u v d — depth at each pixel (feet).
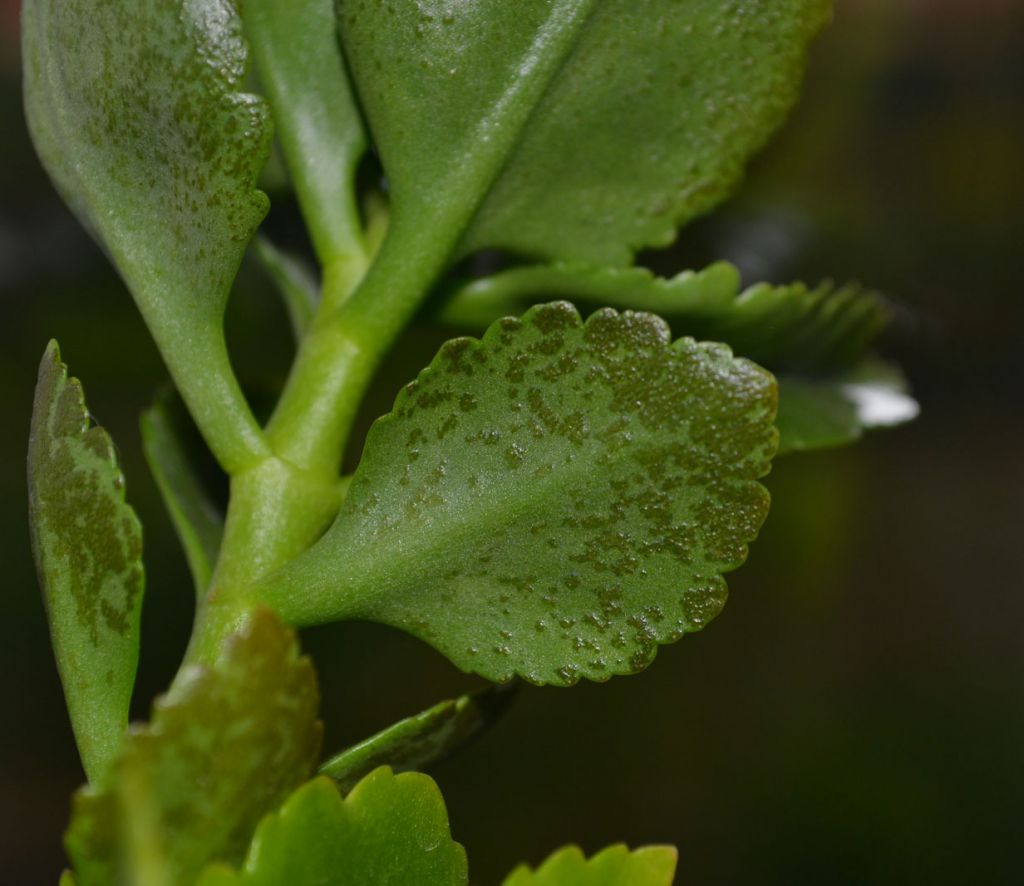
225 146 0.93
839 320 1.11
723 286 1.04
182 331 0.96
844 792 4.56
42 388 0.93
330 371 0.98
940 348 5.66
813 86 4.91
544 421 0.91
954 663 5.20
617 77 1.01
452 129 0.99
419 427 0.92
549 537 0.91
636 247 1.04
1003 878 4.23
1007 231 5.10
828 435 1.14
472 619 0.92
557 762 4.73
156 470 1.05
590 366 0.90
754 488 0.90
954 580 5.66
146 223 0.96
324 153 1.02
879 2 5.03
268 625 0.81
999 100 5.16
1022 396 5.88
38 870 4.07
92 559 0.91
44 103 1.00
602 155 1.03
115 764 0.80
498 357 0.91
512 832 4.47
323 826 0.83
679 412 0.90
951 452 6.31
